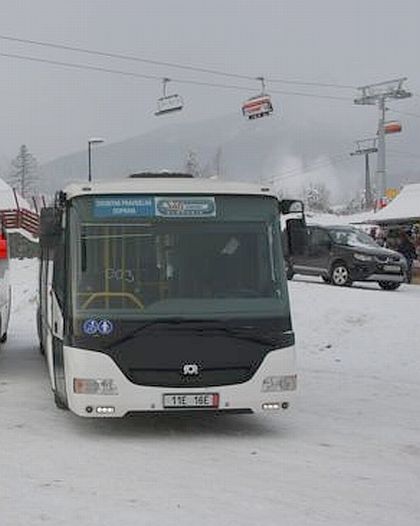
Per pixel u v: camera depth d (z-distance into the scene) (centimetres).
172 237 915
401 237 3045
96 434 934
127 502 680
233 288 906
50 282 1085
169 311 883
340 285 2523
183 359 872
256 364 885
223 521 634
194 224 922
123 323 873
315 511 664
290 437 932
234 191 939
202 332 877
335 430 971
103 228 912
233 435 938
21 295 2486
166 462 814
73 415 1036
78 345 877
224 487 729
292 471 786
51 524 623
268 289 912
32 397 1165
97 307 884
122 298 888
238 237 925
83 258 904
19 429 960
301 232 962
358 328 1739
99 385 867
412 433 959
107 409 869
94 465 800
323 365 1502
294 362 905
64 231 936
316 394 1216
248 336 885
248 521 635
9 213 3841
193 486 730
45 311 1270
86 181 960
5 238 1517
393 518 649
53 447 873
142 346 870
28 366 1464
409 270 3008
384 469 798
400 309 1838
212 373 876
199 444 892
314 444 898
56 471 776
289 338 902
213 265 912
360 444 902
